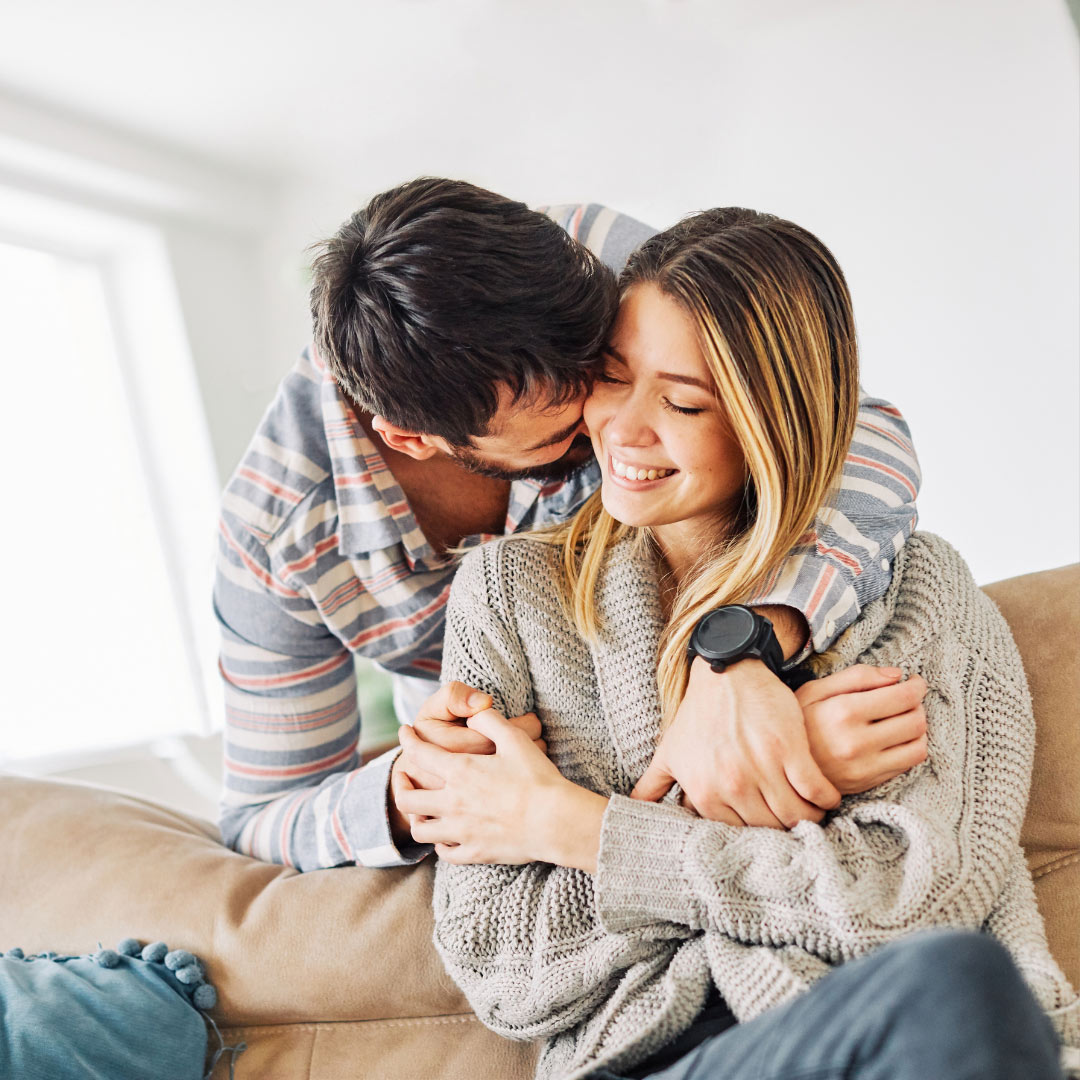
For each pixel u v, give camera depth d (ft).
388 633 4.11
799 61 8.29
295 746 4.12
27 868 3.91
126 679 9.17
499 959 2.82
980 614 3.00
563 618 3.26
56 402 8.98
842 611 2.83
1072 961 2.85
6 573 8.45
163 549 9.54
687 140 8.82
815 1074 1.88
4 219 8.40
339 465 3.70
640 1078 2.43
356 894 3.52
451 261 2.66
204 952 3.56
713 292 2.63
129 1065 3.11
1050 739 3.09
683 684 2.93
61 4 6.52
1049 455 7.98
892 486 3.15
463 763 2.98
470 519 4.00
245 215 9.82
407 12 7.39
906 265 8.22
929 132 7.97
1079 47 7.41
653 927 2.66
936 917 2.39
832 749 2.59
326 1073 3.37
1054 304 7.77
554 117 8.93
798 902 2.46
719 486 2.85
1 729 8.32
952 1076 1.79
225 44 7.36
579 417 2.98
